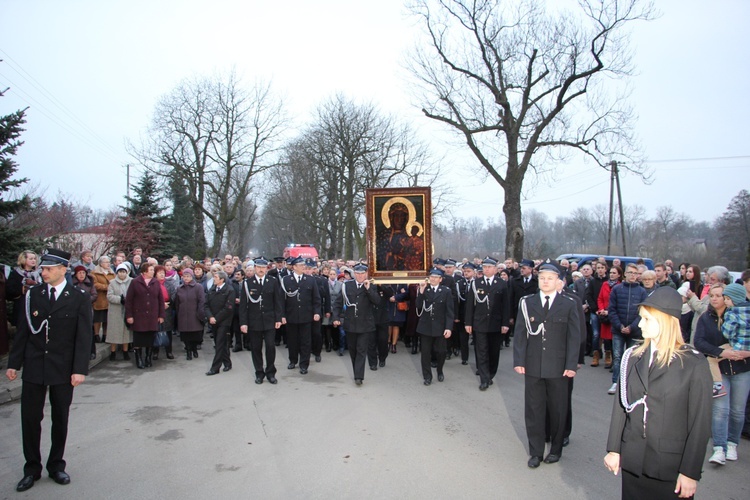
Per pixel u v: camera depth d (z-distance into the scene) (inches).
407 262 438.6
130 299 412.8
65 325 209.6
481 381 360.8
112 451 238.8
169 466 221.8
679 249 2477.9
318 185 1621.6
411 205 438.0
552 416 234.4
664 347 138.3
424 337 375.2
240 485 203.6
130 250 903.1
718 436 231.1
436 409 310.5
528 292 490.9
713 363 237.1
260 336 373.4
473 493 198.7
